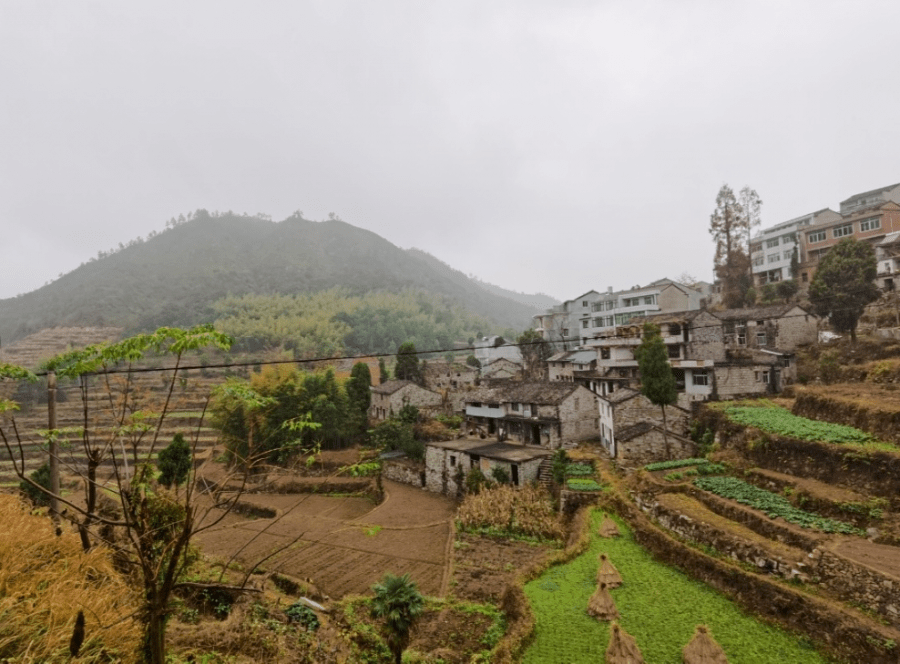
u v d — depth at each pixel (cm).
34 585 799
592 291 7919
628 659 1351
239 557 2366
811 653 1382
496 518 2666
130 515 735
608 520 2373
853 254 4022
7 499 1106
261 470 3941
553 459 3269
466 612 1831
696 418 3388
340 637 1508
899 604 1352
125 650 761
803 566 1622
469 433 4741
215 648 1167
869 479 1975
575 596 1795
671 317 4700
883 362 3145
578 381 5084
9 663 666
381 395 5475
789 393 3609
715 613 1619
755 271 6500
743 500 2134
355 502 3631
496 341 8838
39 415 4738
